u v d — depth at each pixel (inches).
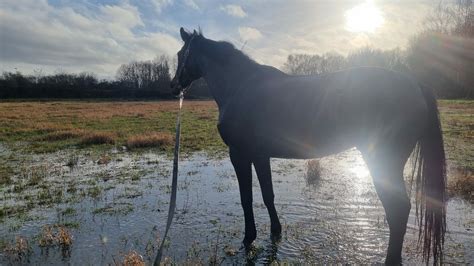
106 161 465.4
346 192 300.7
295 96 178.5
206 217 249.9
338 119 167.6
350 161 442.6
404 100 159.0
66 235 209.6
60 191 325.7
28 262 189.5
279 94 183.2
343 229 219.9
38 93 2719.0
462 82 1571.1
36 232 231.0
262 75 196.5
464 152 437.7
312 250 194.4
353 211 251.4
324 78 177.2
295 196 290.8
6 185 359.3
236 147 199.6
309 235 213.3
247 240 203.0
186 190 321.7
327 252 191.5
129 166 439.8
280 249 197.5
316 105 172.6
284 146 185.0
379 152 163.5
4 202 300.5
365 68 169.9
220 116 207.8
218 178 365.1
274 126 183.3
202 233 222.1
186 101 2304.4
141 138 597.6
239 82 205.3
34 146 610.5
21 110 1457.9
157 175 386.3
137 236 219.5
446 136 563.8
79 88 2942.9
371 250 191.5
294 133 179.2
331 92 169.8
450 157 411.5
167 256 191.6
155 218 250.2
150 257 191.0
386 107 159.9
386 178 163.3
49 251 201.3
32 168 438.0
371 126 163.3
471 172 331.3
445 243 194.9
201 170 405.4
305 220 236.8
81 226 238.1
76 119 1055.6
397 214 161.0
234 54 208.4
